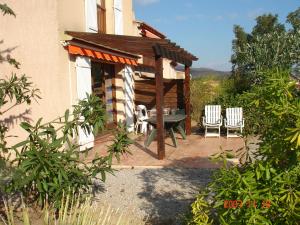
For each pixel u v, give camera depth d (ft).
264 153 12.77
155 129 44.96
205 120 54.03
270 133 12.78
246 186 11.92
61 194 19.20
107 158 20.63
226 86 77.87
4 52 39.96
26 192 20.44
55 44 38.22
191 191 27.12
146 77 67.05
